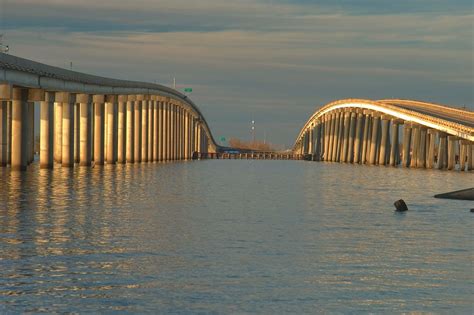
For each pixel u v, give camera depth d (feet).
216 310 94.17
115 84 508.12
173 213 193.67
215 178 397.39
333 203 234.79
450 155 630.74
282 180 394.93
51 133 393.29
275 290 103.76
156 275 111.65
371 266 120.16
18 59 324.39
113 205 209.77
